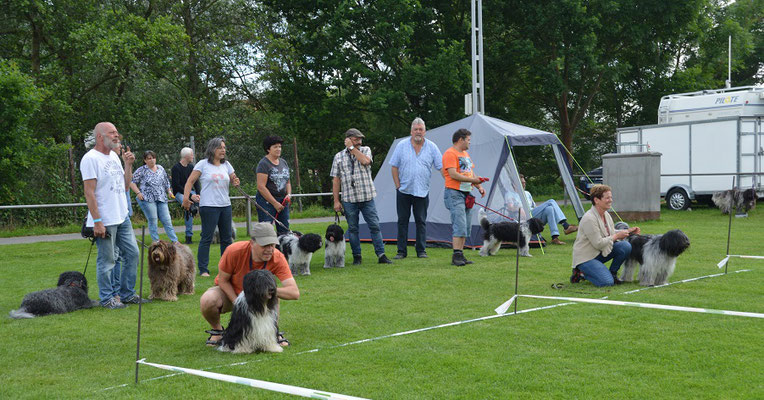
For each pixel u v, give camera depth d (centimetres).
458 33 2677
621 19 2647
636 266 755
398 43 2447
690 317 552
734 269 810
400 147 970
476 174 1109
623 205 1521
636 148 1984
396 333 521
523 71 2883
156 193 1073
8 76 1692
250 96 2878
